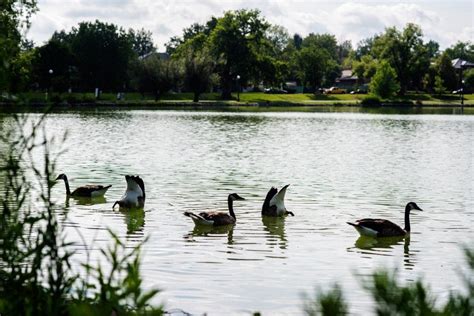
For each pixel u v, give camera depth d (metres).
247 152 40.06
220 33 133.25
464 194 25.00
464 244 5.07
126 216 19.44
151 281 12.95
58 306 6.54
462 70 198.88
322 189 25.67
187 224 18.55
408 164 35.22
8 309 6.50
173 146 43.06
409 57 157.62
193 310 11.45
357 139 51.88
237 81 131.12
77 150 38.81
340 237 17.47
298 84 195.00
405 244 16.86
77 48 131.75
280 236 17.39
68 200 21.86
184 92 139.38
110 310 5.86
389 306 4.31
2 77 7.39
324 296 4.36
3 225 7.04
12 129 7.89
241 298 12.16
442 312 4.32
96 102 103.94
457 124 74.56
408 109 122.88
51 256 6.94
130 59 134.75
